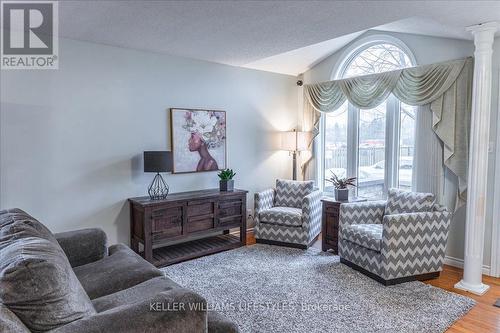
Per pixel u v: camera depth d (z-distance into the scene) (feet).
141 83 12.75
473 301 9.26
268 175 17.21
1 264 4.19
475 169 9.89
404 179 14.03
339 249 12.16
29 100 10.53
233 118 15.64
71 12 8.82
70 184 11.37
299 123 18.25
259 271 11.35
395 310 8.70
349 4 8.21
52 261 4.28
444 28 10.64
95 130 11.80
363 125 15.51
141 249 12.75
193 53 13.20
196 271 11.38
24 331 3.65
